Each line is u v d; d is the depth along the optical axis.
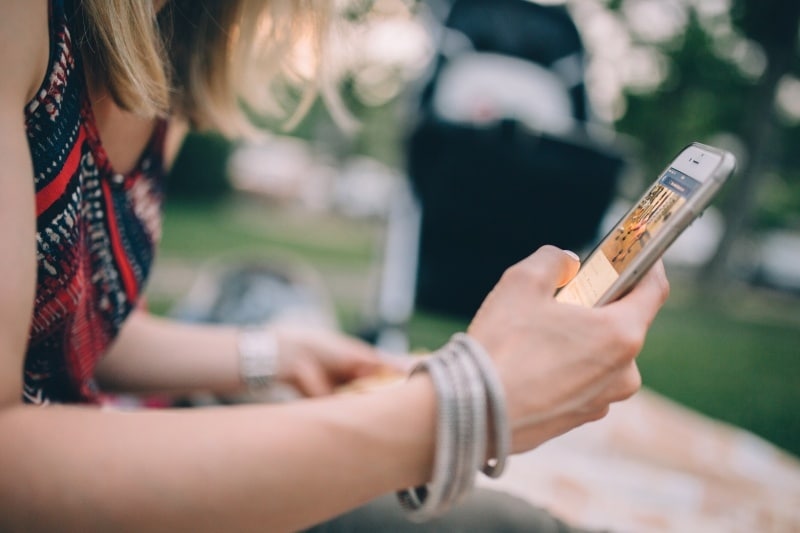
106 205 0.66
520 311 0.49
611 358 0.47
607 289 0.52
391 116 12.68
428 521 0.64
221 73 0.89
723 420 2.75
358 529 0.64
